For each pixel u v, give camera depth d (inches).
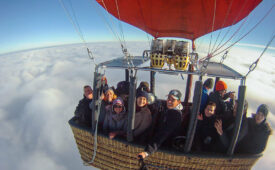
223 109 99.1
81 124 98.3
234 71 83.9
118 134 91.4
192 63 104.3
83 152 104.7
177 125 84.1
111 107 98.9
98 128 101.7
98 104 86.6
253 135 82.1
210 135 91.0
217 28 91.7
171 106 86.3
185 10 83.0
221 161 78.5
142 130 90.7
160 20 96.7
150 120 94.1
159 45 78.2
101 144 93.0
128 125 81.2
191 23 94.0
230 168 81.0
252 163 80.8
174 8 83.4
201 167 81.0
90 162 104.2
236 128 71.7
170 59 80.2
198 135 98.6
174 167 84.1
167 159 82.4
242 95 66.9
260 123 79.9
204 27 94.8
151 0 82.3
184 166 82.5
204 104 113.7
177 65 76.8
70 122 99.4
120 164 94.7
